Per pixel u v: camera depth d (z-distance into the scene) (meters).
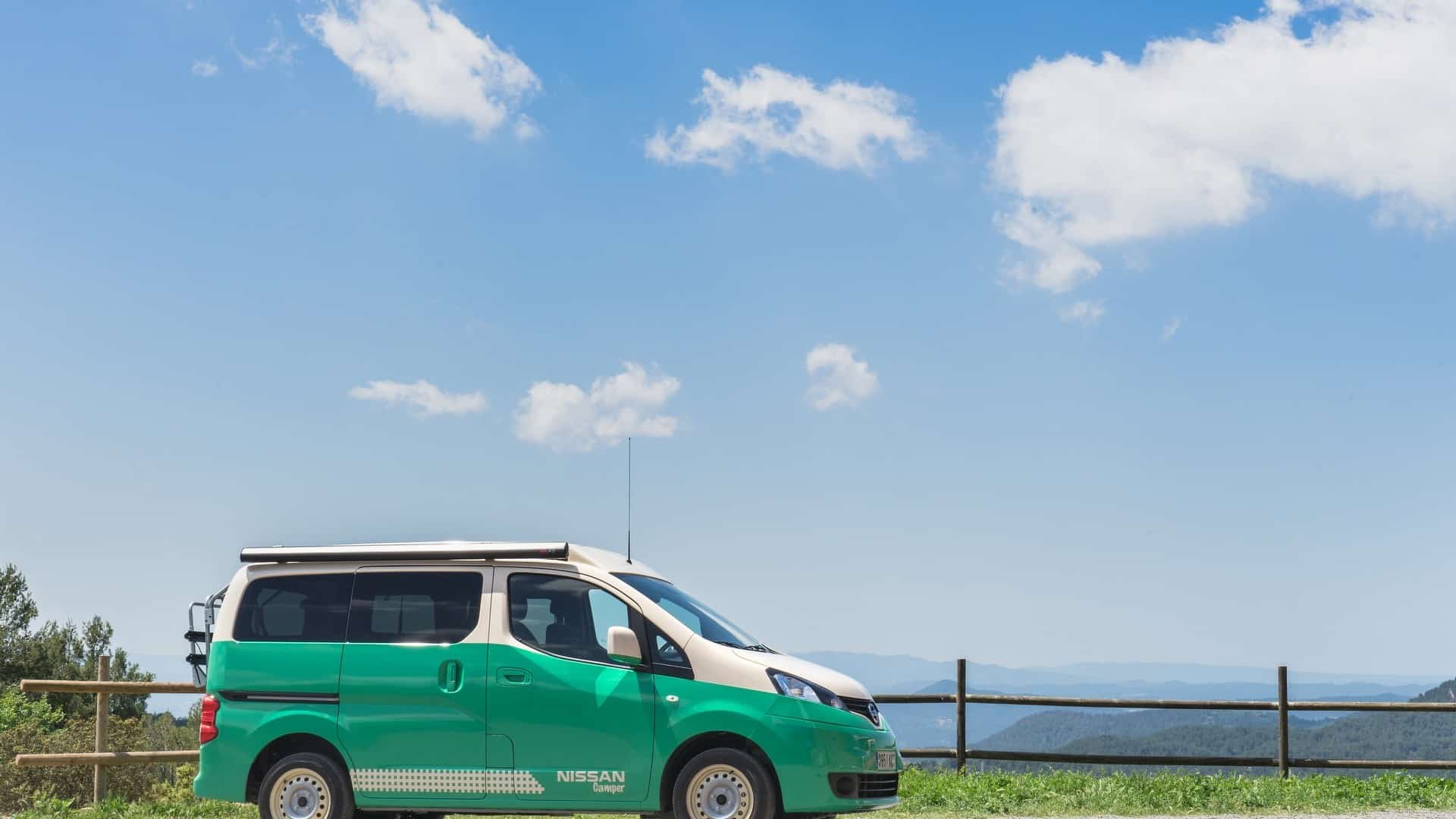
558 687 9.73
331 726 9.97
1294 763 15.92
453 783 9.80
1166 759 16.05
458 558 10.21
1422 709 15.54
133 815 12.75
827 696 9.57
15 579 38.84
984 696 16.06
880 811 13.19
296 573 10.40
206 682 10.86
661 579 10.64
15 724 17.48
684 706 9.54
